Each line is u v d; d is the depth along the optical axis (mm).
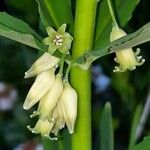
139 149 301
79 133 289
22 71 593
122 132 525
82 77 282
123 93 522
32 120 587
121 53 269
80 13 277
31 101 267
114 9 292
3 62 592
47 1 292
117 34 266
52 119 269
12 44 589
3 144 591
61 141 309
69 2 292
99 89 555
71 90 269
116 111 527
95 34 290
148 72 507
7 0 545
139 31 236
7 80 593
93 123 547
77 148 290
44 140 309
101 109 550
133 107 515
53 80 268
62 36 260
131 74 518
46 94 268
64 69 301
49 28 259
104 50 256
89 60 275
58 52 270
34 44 258
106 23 292
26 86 596
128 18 289
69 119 268
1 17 262
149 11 500
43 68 268
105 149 325
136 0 287
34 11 542
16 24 263
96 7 281
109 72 553
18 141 591
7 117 620
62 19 291
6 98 591
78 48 277
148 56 505
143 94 501
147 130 515
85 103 285
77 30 278
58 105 270
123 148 524
